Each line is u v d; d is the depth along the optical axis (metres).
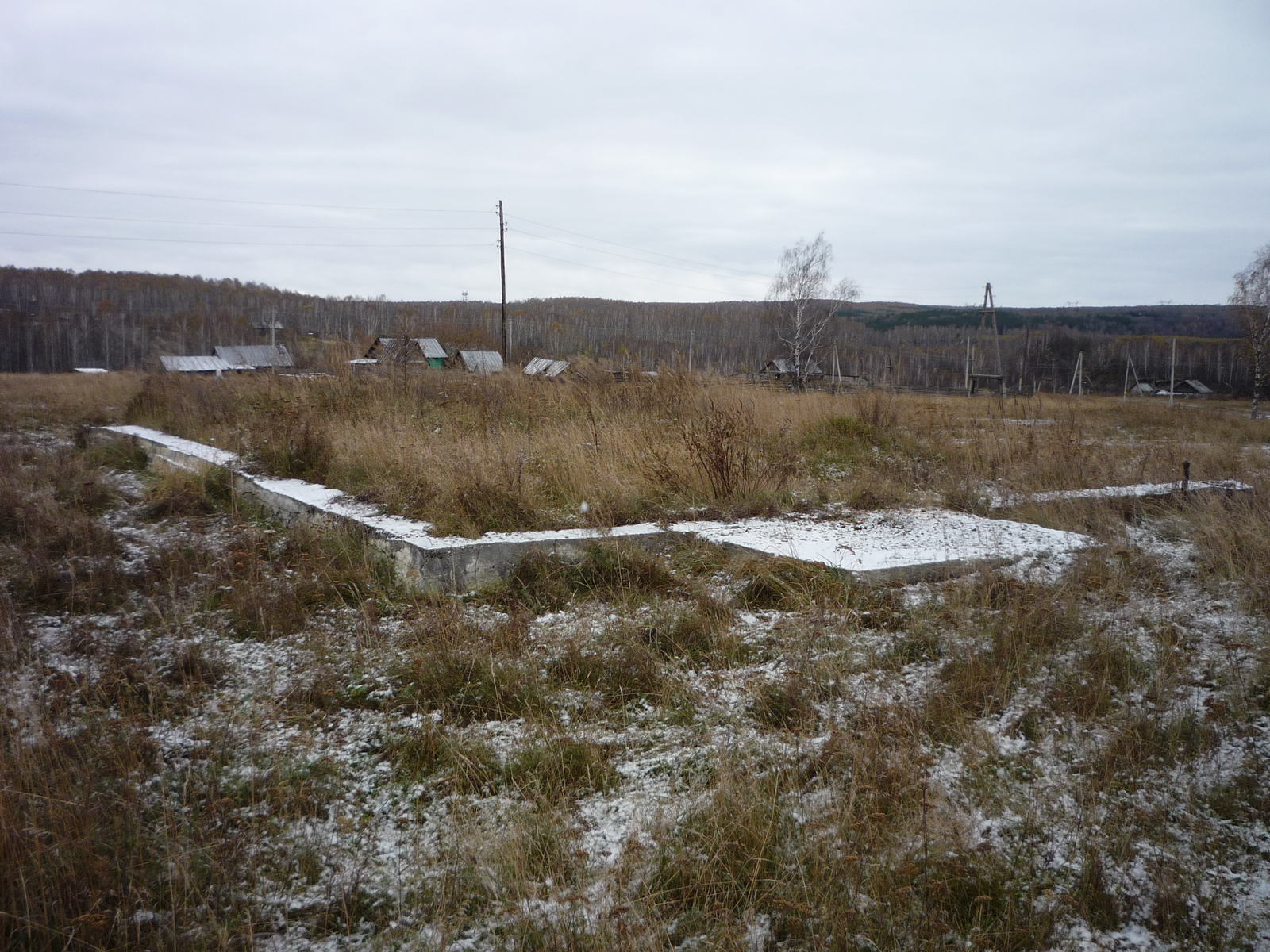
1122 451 10.87
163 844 2.85
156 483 8.77
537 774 3.33
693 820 3.03
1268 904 2.65
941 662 4.29
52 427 13.82
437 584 5.21
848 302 41.66
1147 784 3.29
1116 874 2.81
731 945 2.46
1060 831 3.02
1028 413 17.89
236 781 3.32
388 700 3.99
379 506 6.65
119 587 5.46
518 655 4.32
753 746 3.51
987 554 5.63
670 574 5.40
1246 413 27.58
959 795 3.20
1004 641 4.33
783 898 2.63
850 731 3.61
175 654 4.41
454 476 6.60
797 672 4.11
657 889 2.71
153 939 2.46
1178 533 6.64
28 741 3.37
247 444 9.48
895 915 2.59
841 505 7.29
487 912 2.64
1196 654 4.35
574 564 5.53
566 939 2.46
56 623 4.96
